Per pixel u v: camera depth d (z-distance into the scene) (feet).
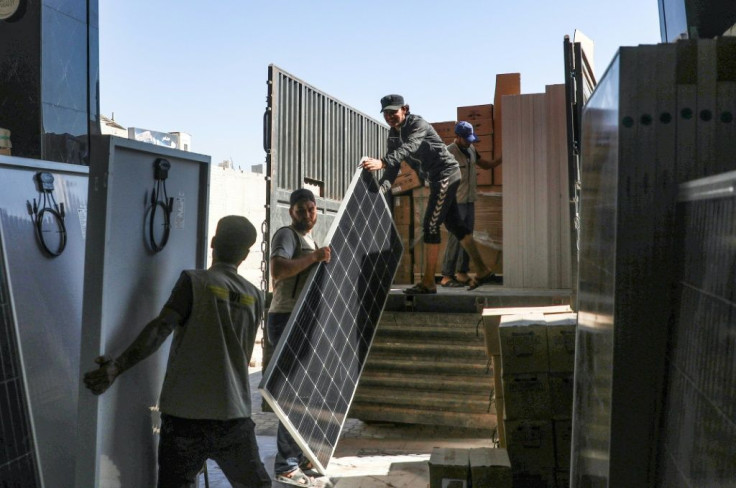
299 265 15.17
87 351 8.93
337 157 23.70
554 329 14.10
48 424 10.09
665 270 4.60
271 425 21.04
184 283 9.85
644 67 4.66
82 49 17.03
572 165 16.72
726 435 3.22
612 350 4.66
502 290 21.66
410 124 19.24
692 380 3.89
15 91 15.60
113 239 9.29
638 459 4.62
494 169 25.44
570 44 16.71
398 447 18.78
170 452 9.63
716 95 4.62
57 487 10.21
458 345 19.15
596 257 5.90
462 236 21.25
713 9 11.34
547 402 14.05
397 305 19.95
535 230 22.58
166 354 10.97
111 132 65.67
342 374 16.43
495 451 14.05
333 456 17.94
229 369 9.91
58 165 10.92
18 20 15.61
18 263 9.75
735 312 3.18
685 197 4.33
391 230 19.99
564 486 13.98
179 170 11.16
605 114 5.45
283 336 13.76
